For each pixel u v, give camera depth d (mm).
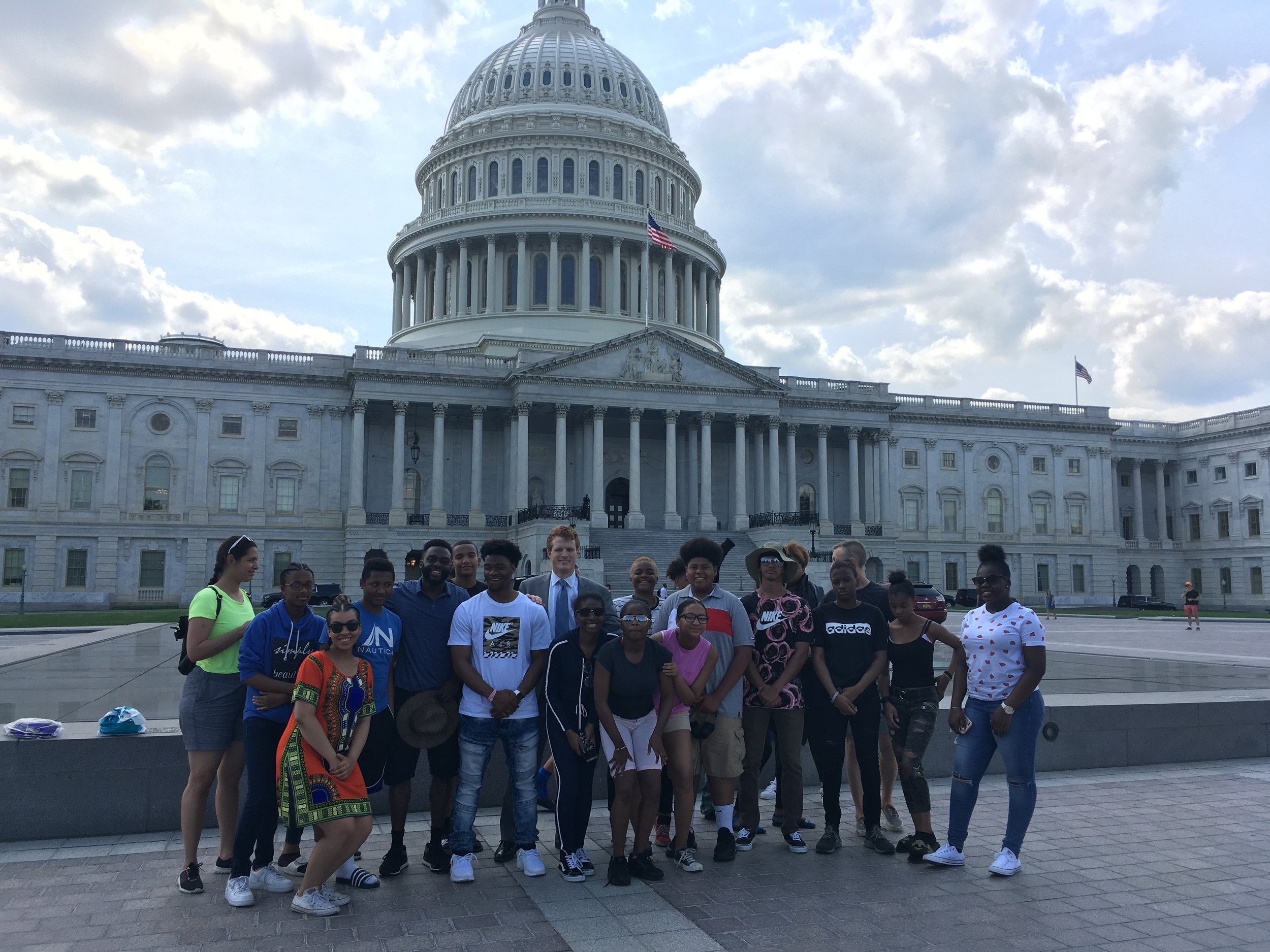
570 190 97375
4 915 8859
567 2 113375
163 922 8727
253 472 72750
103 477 69938
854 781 12438
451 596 10969
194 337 78125
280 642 9789
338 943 8219
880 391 87000
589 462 77438
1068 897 9438
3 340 68750
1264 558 91188
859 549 13289
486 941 8281
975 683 10562
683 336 91625
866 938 8352
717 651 10852
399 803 10336
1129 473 102000
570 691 10352
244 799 11875
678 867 10578
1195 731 16172
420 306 97125
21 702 18156
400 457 73625
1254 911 8984
